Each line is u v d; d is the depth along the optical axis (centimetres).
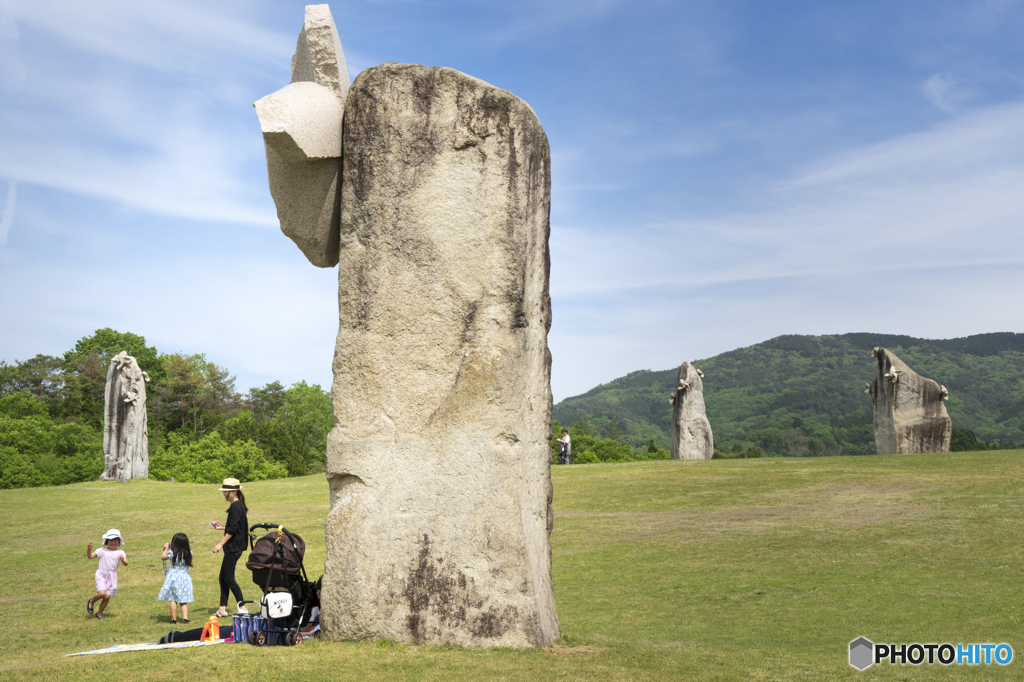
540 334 858
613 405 14912
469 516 757
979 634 865
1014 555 1282
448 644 732
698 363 15450
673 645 813
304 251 882
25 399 6038
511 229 802
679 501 2106
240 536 1058
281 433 6950
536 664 675
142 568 1540
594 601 1154
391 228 796
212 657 694
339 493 787
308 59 888
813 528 1622
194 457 5722
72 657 745
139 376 3366
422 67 809
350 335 799
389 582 746
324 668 650
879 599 1071
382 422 780
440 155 798
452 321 786
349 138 809
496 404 778
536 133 838
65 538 1939
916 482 2072
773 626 950
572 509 2111
